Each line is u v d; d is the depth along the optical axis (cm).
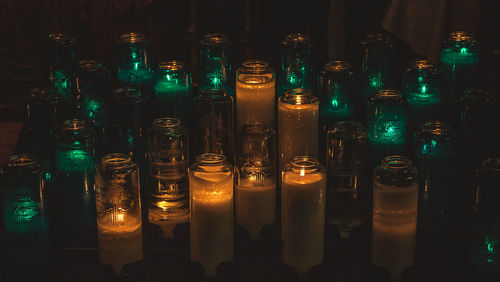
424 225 174
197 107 181
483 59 224
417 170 161
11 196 162
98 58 391
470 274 164
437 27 222
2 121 405
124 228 163
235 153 178
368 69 195
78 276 165
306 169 160
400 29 226
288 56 193
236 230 174
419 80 185
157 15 382
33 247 164
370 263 166
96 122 186
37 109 181
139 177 177
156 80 189
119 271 164
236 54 383
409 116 187
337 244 170
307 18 345
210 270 163
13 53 398
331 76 184
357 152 170
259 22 375
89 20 386
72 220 174
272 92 185
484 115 181
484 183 161
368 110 181
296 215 161
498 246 161
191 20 379
